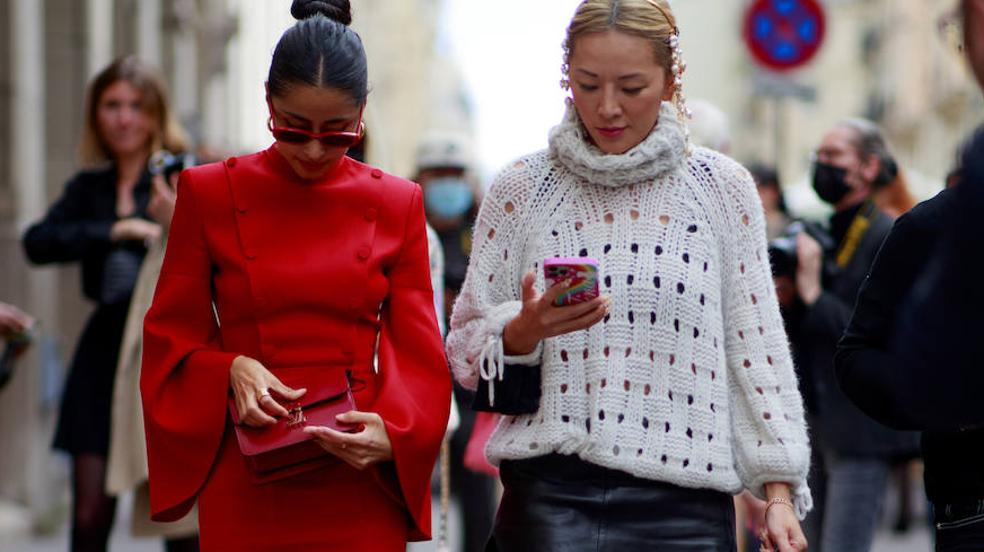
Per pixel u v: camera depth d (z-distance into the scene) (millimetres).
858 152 12500
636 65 7551
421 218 7695
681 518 7613
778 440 7676
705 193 7809
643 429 7609
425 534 7621
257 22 41688
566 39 7793
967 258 6238
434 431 7477
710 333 7703
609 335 7668
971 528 7113
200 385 7395
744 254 7828
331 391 7316
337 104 7152
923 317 6414
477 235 8133
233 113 42969
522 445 7727
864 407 7270
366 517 7473
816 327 11930
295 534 7387
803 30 21750
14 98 22812
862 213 12508
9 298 22531
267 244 7441
